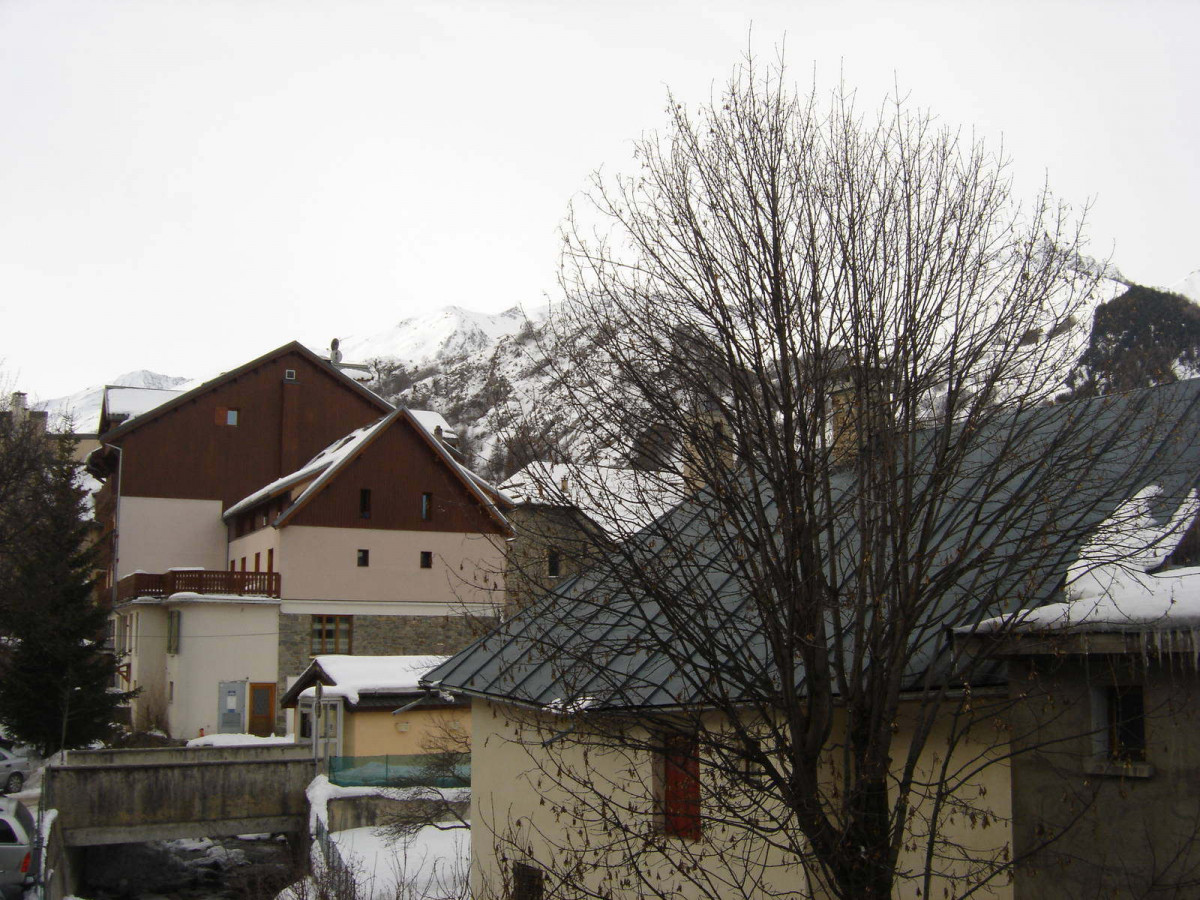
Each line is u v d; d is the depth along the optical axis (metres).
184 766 30.92
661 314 10.28
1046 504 10.06
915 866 10.92
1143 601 9.08
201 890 30.95
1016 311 9.98
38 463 46.53
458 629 50.06
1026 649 9.48
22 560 43.47
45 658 42.25
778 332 9.62
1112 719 9.58
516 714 15.70
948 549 10.97
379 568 49.69
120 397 64.00
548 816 15.25
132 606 50.72
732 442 9.89
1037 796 9.70
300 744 36.34
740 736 9.57
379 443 50.44
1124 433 10.54
